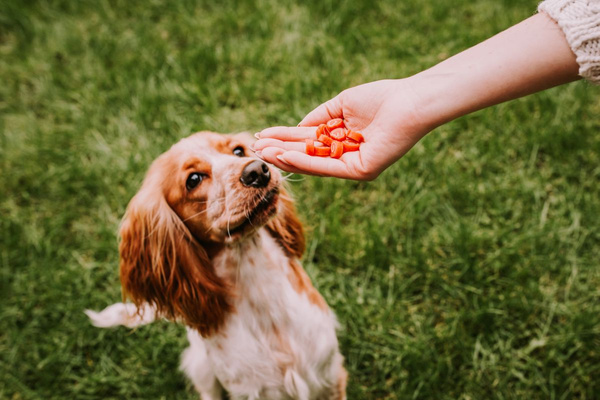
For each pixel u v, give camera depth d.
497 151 1.17
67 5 1.58
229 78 1.36
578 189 1.12
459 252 1.06
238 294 0.84
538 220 1.08
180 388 1.01
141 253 0.85
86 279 1.09
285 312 0.85
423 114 0.72
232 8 1.52
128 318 0.96
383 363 0.99
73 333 1.05
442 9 1.44
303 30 1.42
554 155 1.15
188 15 1.53
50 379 1.01
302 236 0.93
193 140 0.83
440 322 1.03
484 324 0.99
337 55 1.35
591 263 1.04
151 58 1.41
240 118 1.28
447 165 1.16
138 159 1.22
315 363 0.86
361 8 1.49
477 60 0.71
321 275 1.08
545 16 0.69
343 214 1.13
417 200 1.12
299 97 1.28
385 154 0.75
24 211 1.19
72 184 1.21
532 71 0.69
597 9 0.65
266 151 0.75
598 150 1.14
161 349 1.02
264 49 1.38
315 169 0.75
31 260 1.12
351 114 0.80
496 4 1.43
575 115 1.18
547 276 1.04
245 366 0.85
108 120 1.32
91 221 1.18
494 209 1.11
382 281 1.05
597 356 0.95
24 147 1.27
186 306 0.84
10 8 1.54
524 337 0.99
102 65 1.41
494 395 0.94
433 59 1.33
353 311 1.03
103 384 1.01
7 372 1.02
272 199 0.79
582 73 0.67
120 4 1.57
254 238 0.84
